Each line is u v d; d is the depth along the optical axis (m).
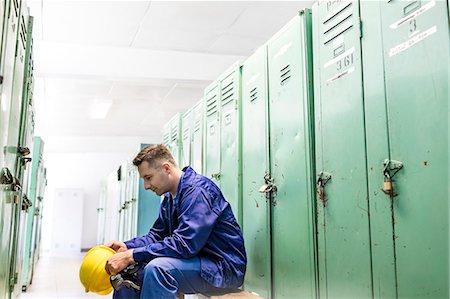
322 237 1.90
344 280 1.73
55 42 5.25
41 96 7.42
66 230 12.05
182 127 4.45
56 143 11.41
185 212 2.29
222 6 4.34
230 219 2.42
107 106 8.10
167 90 7.14
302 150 2.06
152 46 5.48
